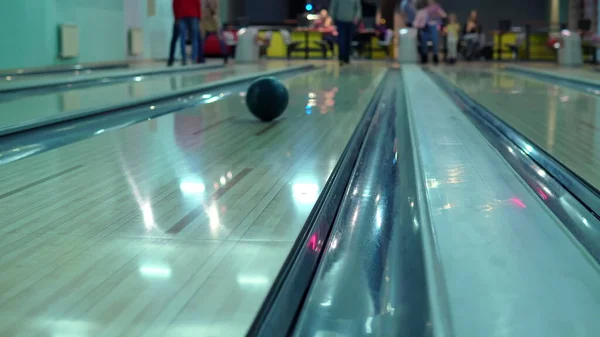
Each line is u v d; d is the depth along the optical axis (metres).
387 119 4.58
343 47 12.88
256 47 14.60
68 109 4.20
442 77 9.28
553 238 1.65
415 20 15.01
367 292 1.43
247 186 2.27
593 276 1.41
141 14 12.95
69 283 1.39
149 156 2.87
